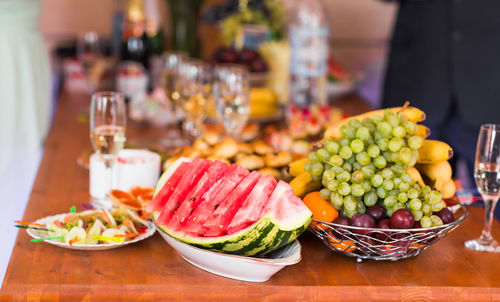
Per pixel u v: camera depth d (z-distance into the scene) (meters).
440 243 1.20
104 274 1.00
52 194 1.39
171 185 1.08
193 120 1.91
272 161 1.36
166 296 0.98
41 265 1.02
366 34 3.96
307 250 1.14
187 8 2.93
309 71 2.41
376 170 1.05
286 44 2.46
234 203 0.99
